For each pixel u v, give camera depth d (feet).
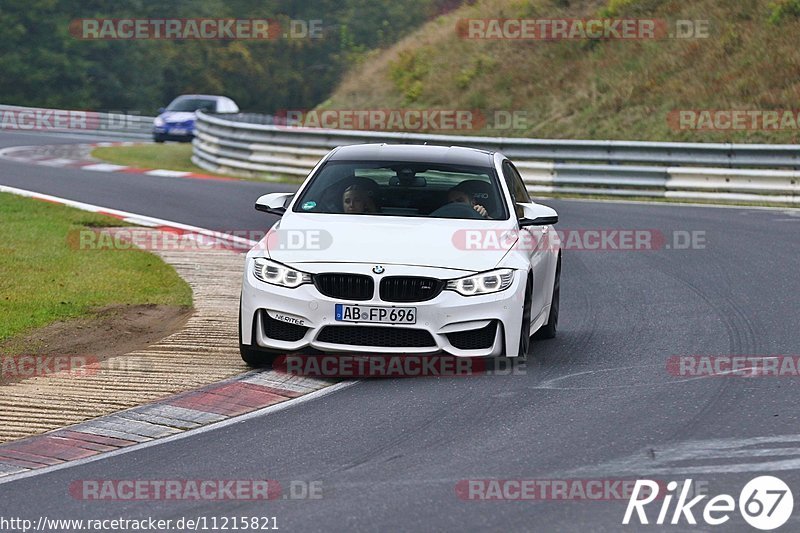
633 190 260.83
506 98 382.42
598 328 117.19
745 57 347.56
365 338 91.66
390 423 79.66
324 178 105.81
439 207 101.81
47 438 77.82
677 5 384.06
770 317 120.67
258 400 87.15
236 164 305.73
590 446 73.46
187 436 77.77
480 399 86.12
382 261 92.17
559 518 60.03
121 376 94.63
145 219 197.57
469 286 92.12
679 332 113.80
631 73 362.53
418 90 405.59
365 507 61.87
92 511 62.49
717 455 71.10
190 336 109.50
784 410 81.97
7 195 219.61
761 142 309.83
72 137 437.99
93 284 135.95
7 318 116.57
